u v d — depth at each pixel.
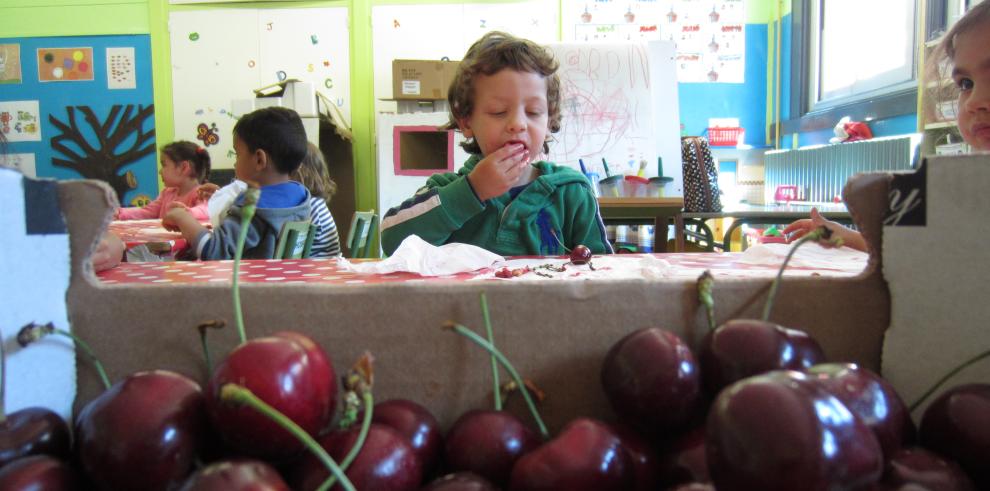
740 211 2.32
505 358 0.45
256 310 0.44
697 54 4.09
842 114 3.46
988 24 0.89
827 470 0.27
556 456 0.36
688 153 2.68
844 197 0.44
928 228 0.42
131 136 4.06
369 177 4.09
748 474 0.28
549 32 3.99
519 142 1.05
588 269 0.60
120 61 4.01
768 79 4.13
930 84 1.33
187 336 0.44
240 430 0.33
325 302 0.44
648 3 4.02
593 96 2.51
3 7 3.99
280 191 1.68
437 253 0.61
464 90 1.14
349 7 3.97
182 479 0.34
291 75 4.02
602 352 0.45
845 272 0.53
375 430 0.37
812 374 0.36
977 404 0.36
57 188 0.43
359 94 4.03
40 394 0.41
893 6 3.08
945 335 0.42
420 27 3.98
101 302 0.44
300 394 0.34
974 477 0.36
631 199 2.17
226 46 4.00
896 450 0.34
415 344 0.44
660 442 0.41
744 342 0.39
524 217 1.13
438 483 0.36
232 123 4.04
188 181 3.01
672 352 0.39
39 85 4.04
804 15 3.82
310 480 0.35
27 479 0.33
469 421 0.41
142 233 1.61
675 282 0.45
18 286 0.39
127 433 0.34
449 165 3.34
